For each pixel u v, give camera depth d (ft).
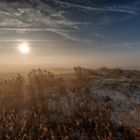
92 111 24.29
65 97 30.12
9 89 31.63
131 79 47.60
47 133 18.71
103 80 43.75
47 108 25.36
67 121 22.09
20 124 19.92
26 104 26.61
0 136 18.28
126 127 20.74
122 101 29.96
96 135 19.17
